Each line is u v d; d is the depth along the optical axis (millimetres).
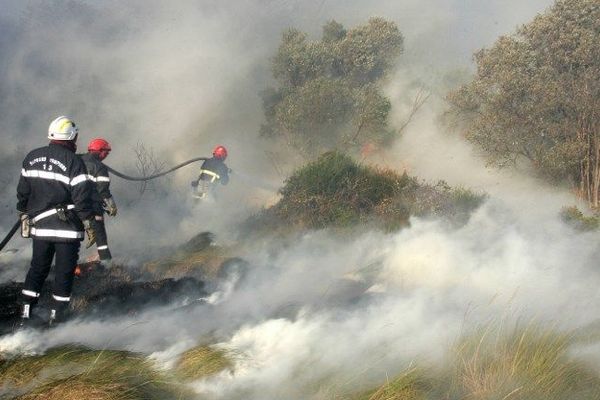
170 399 3742
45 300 5555
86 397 3543
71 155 5031
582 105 11797
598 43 12086
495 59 13625
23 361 4191
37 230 4988
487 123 13102
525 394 3512
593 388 3566
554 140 12289
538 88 12359
